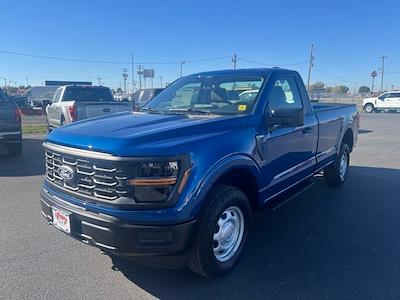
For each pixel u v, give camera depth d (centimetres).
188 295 325
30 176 756
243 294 326
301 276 355
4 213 528
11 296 319
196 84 475
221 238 346
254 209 412
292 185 473
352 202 584
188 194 303
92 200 310
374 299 317
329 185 672
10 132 909
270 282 345
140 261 344
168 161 294
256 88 425
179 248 301
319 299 318
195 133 333
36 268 368
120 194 295
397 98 3566
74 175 321
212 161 321
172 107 461
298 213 533
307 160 510
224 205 333
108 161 295
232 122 368
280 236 450
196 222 312
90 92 1334
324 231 466
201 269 332
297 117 387
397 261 386
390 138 1461
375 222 498
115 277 353
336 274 359
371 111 3722
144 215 292
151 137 305
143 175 291
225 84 452
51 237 443
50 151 348
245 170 367
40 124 2073
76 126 362
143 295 325
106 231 298
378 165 880
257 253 403
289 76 479
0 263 377
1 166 856
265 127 399
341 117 629
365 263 381
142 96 1848
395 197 611
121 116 411
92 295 323
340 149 647
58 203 334
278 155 426
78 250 408
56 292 327
